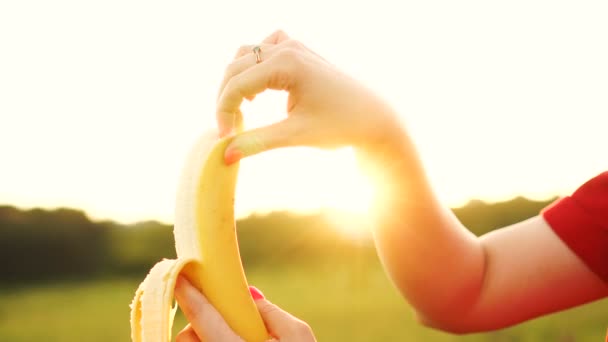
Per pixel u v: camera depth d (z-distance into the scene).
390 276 1.63
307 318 18.83
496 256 1.72
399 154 1.35
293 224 41.16
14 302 30.23
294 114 1.10
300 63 1.09
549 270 1.66
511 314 1.69
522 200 32.28
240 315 1.08
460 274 1.60
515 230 1.78
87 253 38.62
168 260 1.08
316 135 1.10
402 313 18.59
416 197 1.44
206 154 1.12
